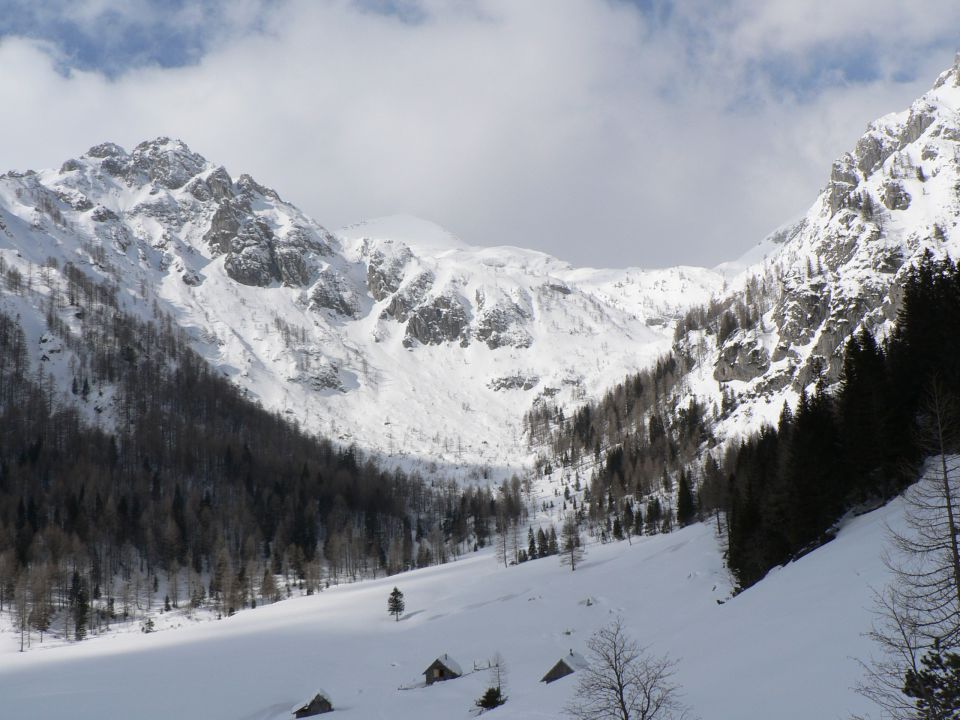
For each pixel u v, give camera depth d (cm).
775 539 8350
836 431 9031
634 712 4284
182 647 13112
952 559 2992
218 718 9169
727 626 5950
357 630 13950
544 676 8081
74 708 9469
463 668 9844
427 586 17500
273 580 18575
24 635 14812
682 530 16400
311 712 8912
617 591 12069
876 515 7050
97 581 17988
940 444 3572
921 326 8575
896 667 3000
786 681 3903
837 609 4756
